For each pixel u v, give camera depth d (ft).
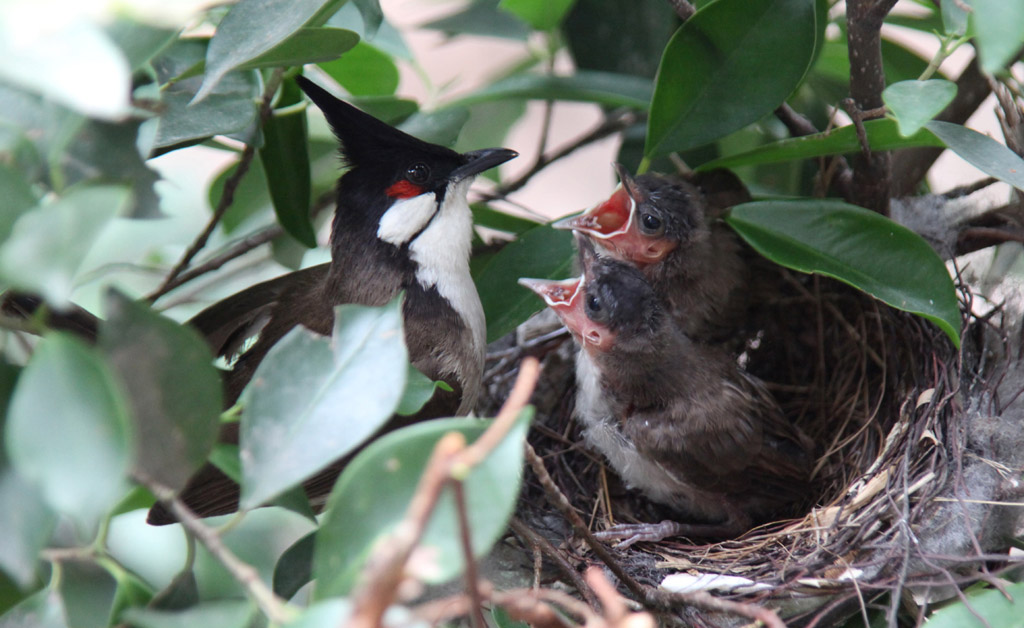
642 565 20.70
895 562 17.95
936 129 17.71
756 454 23.39
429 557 9.13
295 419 11.86
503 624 16.22
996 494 19.34
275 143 20.93
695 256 25.36
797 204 21.45
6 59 9.28
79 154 12.62
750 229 21.58
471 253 25.12
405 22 39.24
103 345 10.56
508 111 30.07
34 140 11.07
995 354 22.20
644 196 25.21
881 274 20.26
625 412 24.22
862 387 24.48
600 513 24.52
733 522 24.29
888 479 20.24
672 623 18.76
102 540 12.20
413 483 10.42
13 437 9.39
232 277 26.86
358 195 21.76
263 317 22.79
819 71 25.04
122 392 10.59
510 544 20.71
